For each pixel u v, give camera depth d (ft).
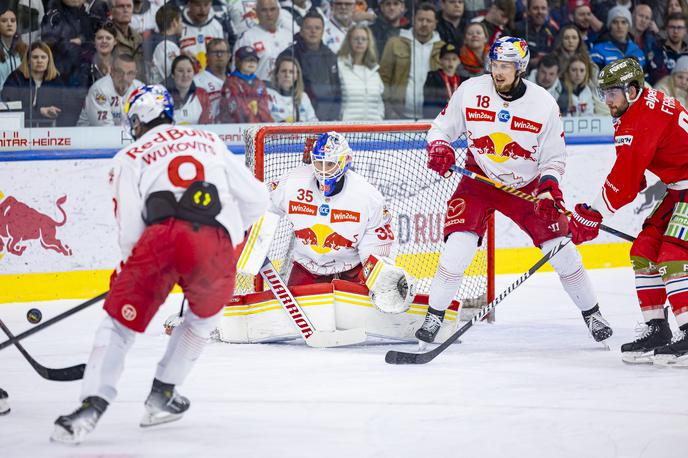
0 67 73.15
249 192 32.50
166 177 30.76
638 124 42.32
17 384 40.37
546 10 88.12
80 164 68.95
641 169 42.75
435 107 87.76
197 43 79.87
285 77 82.79
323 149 47.34
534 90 47.47
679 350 42.73
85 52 75.72
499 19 87.61
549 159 48.08
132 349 48.60
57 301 68.23
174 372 32.32
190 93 80.07
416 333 47.21
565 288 48.88
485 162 48.29
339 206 48.80
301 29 82.79
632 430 32.35
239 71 81.35
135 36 77.56
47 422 33.68
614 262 83.30
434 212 70.54
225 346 48.80
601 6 89.61
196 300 31.45
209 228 30.66
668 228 42.63
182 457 29.40
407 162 69.26
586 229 44.70
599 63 90.33
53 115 75.05
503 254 79.41
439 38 86.69
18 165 67.31
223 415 34.53
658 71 92.89
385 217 49.14
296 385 39.40
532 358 45.52
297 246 50.67
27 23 73.77
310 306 48.42
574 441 31.07
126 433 32.12
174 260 30.30
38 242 68.08
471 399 36.86
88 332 55.16
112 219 70.23
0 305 66.39
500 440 31.17
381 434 31.91
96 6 75.82
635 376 41.16
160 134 31.58
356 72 84.94
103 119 76.64
